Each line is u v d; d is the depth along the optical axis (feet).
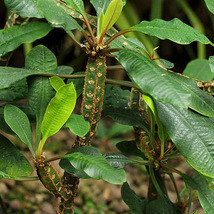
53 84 3.74
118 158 3.95
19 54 10.95
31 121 4.12
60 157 3.67
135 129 4.14
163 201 4.01
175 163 11.02
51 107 3.64
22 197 8.84
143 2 10.69
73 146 3.89
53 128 3.70
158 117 3.82
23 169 3.83
